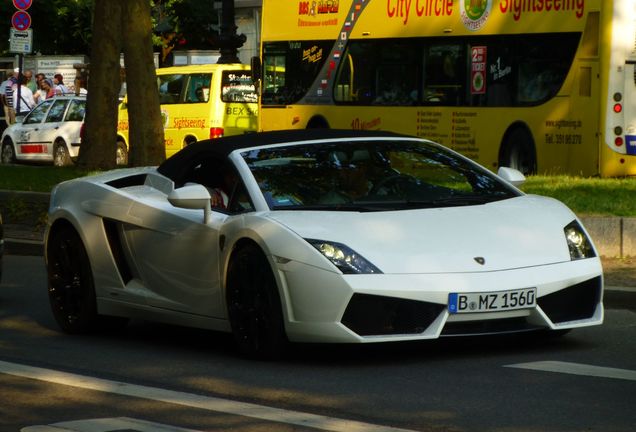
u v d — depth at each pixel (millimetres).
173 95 52812
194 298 15109
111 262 16391
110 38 36562
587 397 11773
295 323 13461
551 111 36188
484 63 38312
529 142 36938
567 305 13805
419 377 12938
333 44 43969
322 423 10898
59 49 82750
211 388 12750
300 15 45438
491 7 38125
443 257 13414
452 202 14758
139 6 34469
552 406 11414
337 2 43844
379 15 42125
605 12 34594
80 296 16844
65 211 17000
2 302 19906
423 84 40469
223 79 51531
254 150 15375
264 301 13867
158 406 11789
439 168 15484
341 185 14820
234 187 14961
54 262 17219
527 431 10492
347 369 13492
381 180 14992
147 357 14836
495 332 13461
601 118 34719
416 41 40719
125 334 16953
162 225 15555
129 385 12844
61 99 55344
